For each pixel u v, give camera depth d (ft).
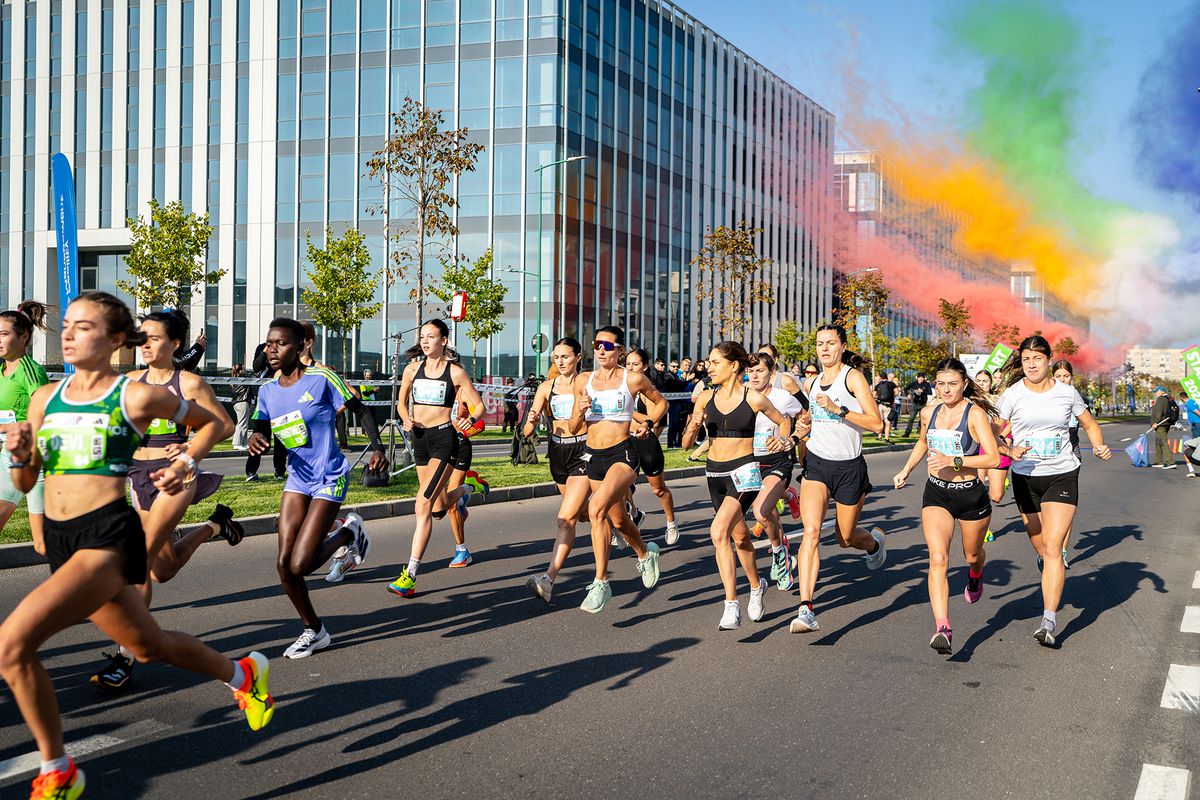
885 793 12.39
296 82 140.46
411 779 12.54
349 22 139.13
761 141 184.24
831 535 35.29
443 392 24.54
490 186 136.46
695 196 165.68
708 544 33.35
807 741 14.24
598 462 22.00
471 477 27.81
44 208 153.28
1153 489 55.67
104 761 12.96
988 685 17.28
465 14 137.18
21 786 12.00
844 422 22.02
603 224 144.77
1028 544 34.27
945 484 19.72
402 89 138.10
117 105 148.46
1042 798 12.30
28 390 19.61
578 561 29.40
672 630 21.08
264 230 141.49
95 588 11.21
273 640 19.42
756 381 26.99
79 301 11.63
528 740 14.06
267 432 18.69
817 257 198.29
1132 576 28.25
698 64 166.61
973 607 23.95
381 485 40.57
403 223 136.15
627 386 22.09
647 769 13.04
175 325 17.51
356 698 15.88
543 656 18.69
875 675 17.80
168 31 145.69
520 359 135.74
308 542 18.13
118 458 11.65
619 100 147.84
